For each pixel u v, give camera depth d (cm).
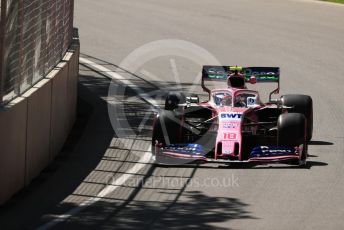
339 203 3712
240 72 4766
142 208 3612
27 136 3934
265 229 3312
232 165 4319
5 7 3609
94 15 10512
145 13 10825
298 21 10506
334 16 11012
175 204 3678
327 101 6172
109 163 4384
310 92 6512
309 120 4725
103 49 8281
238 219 3447
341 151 4678
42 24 4372
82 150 4647
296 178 4097
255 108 4509
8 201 3703
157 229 3300
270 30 9756
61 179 4084
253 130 4528
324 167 4316
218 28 9794
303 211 3578
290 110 4703
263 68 4784
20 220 3425
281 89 6600
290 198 3772
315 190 3903
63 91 4744
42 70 4403
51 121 4397
